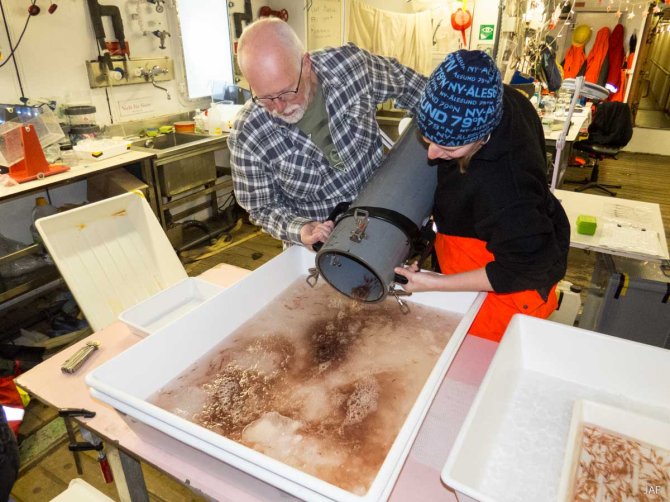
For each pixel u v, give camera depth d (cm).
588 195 246
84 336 251
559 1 566
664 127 670
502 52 516
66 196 311
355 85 139
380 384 108
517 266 97
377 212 109
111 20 316
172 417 84
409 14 506
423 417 85
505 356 101
